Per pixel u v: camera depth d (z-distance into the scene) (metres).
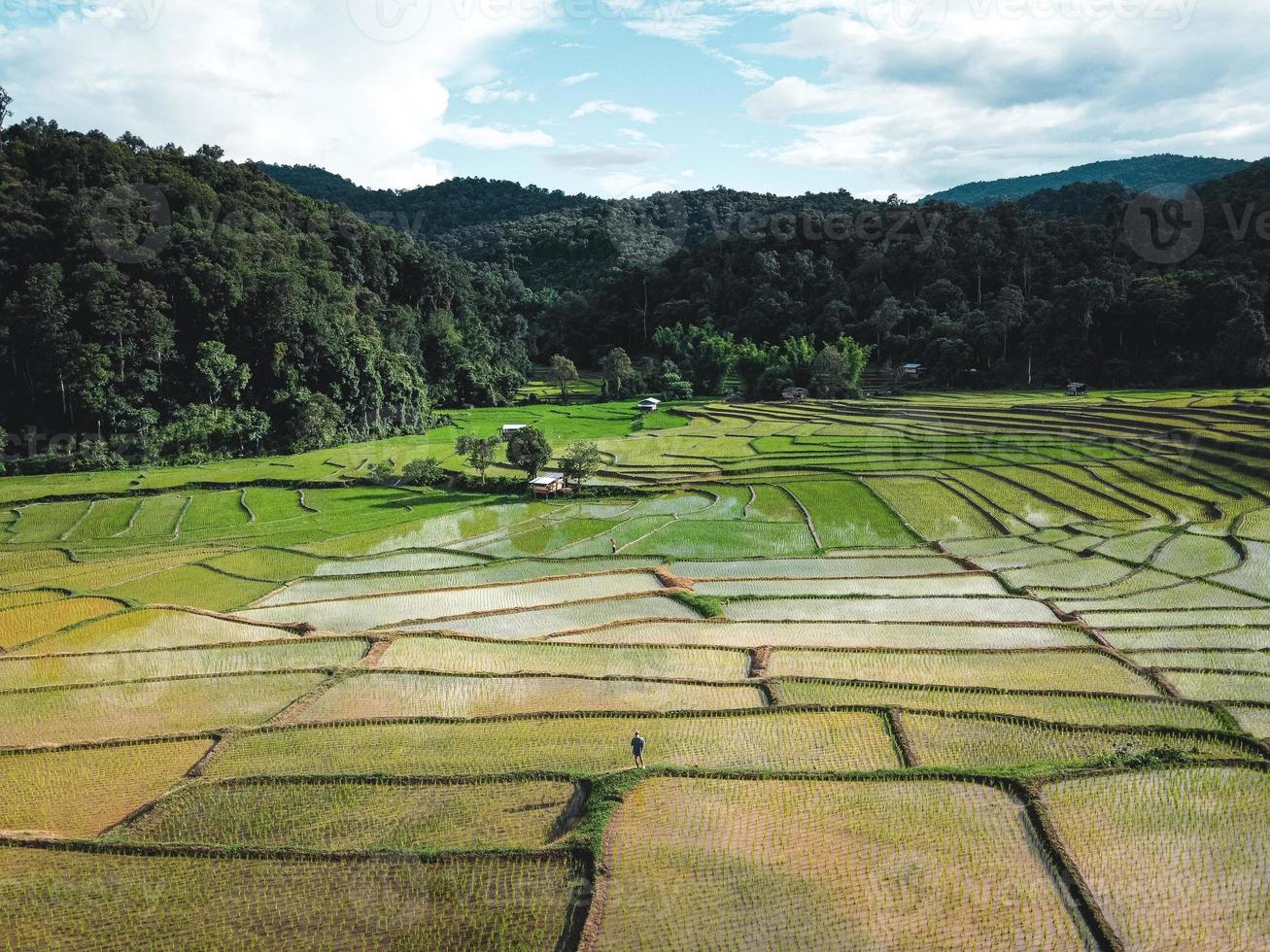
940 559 53.25
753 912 19.88
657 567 52.88
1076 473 72.19
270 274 110.56
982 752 27.61
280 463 94.88
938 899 20.20
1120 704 31.73
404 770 27.38
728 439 99.75
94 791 27.09
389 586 51.09
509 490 78.75
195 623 43.94
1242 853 21.55
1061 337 124.12
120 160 116.19
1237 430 76.25
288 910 20.73
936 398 118.00
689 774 25.80
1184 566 49.78
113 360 94.38
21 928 20.50
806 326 163.62
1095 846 21.95
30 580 53.50
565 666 37.09
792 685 33.94
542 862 21.83
